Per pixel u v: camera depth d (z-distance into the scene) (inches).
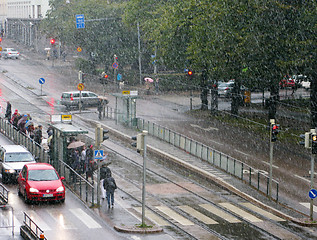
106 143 2052.2
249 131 2217.0
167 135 2036.2
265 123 2353.6
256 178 1583.4
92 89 3208.7
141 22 3166.8
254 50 1967.3
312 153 1254.9
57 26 4111.7
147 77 3420.3
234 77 2265.0
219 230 1175.0
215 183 1557.6
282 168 1691.7
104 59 3567.9
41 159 1657.2
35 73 3713.1
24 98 2896.2
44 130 2192.4
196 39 2304.4
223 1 2112.5
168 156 1817.2
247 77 2154.3
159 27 2726.4
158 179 1604.3
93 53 3772.1
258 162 1752.0
